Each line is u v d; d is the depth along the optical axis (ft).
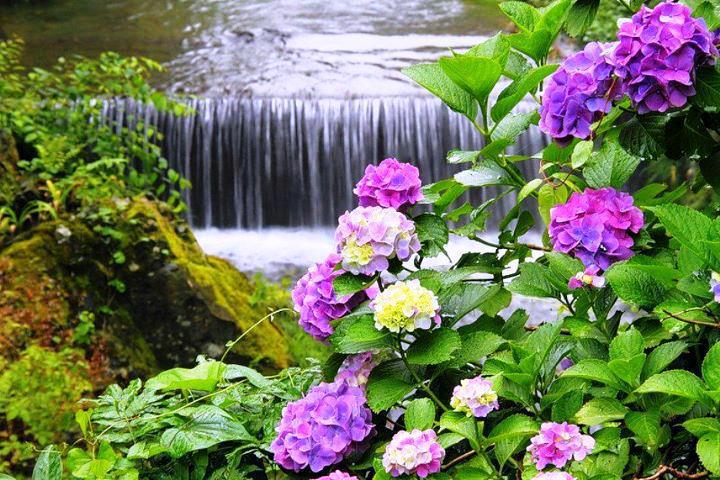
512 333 6.52
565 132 5.59
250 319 18.98
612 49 5.43
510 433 5.08
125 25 39.34
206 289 18.34
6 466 13.98
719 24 5.90
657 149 5.83
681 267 5.02
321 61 34.06
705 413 5.09
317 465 5.78
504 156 6.58
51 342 16.17
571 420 5.08
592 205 5.52
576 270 5.43
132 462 6.22
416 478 5.32
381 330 5.57
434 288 5.80
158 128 28.30
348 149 29.48
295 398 6.77
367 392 5.88
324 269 6.35
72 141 21.81
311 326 6.41
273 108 29.22
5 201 18.47
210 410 6.30
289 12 41.63
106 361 16.70
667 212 4.82
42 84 23.79
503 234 6.92
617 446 5.22
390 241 5.72
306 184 29.58
